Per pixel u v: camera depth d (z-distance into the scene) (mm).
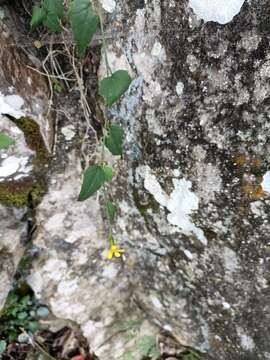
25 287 421
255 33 243
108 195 382
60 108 344
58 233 392
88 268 419
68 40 308
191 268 365
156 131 313
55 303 426
